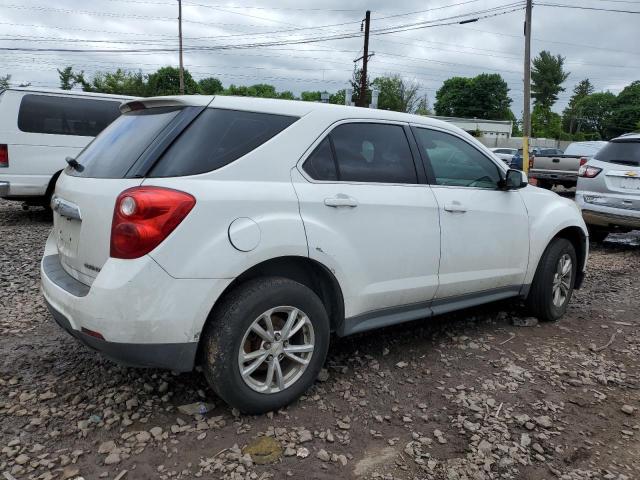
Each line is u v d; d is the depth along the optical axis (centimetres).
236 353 280
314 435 284
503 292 440
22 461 254
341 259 318
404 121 375
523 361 389
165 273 259
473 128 6550
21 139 847
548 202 475
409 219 354
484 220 406
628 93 10475
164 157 277
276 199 293
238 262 274
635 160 798
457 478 255
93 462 257
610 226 839
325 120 328
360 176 338
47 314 453
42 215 1006
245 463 257
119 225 260
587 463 271
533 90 10000
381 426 296
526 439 287
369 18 3003
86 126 891
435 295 382
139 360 265
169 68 6862
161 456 262
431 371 367
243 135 298
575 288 515
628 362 396
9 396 314
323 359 319
